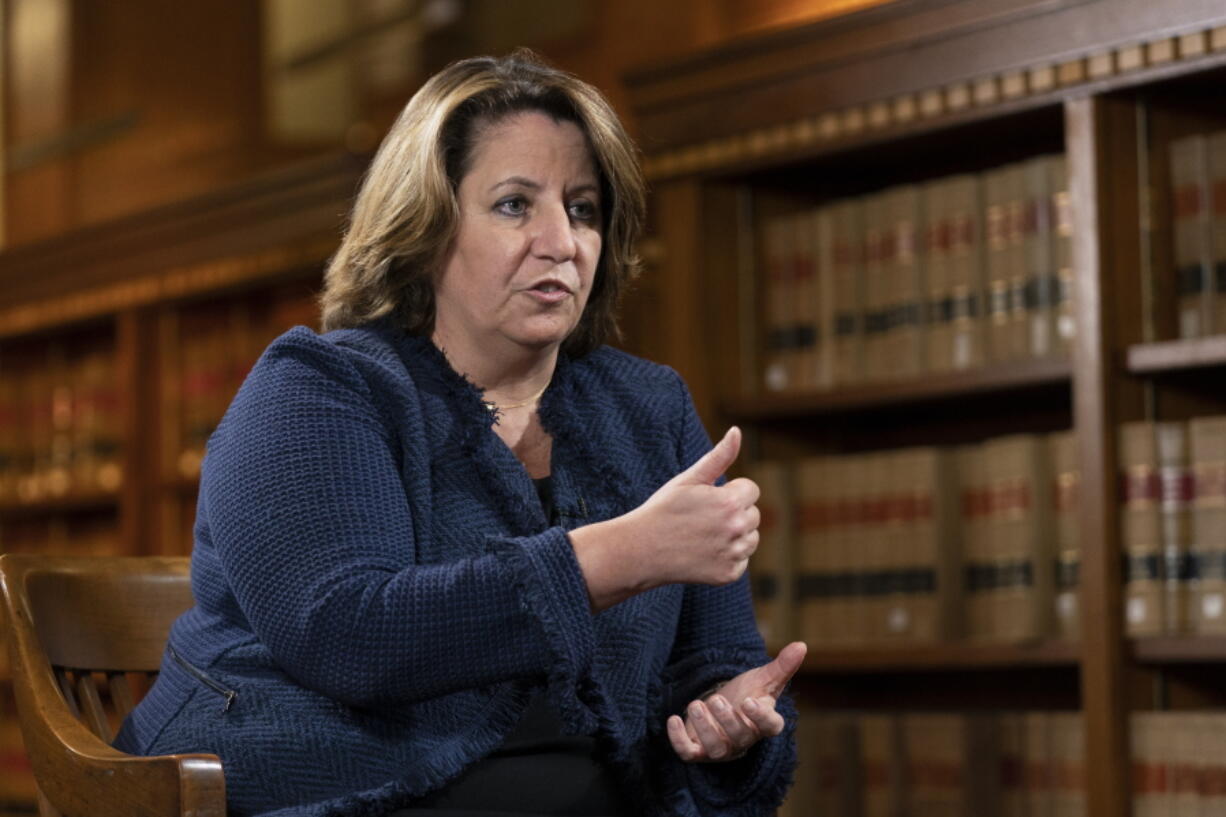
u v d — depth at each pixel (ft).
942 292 39.24
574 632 17.78
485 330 20.81
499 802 19.42
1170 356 34.04
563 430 21.36
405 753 18.90
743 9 46.68
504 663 17.99
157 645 23.31
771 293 42.91
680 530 17.95
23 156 71.82
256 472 19.02
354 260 21.31
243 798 18.85
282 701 19.10
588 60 51.42
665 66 42.55
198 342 57.57
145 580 23.41
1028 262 37.63
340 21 58.34
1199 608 34.09
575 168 21.06
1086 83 35.12
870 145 39.52
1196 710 35.78
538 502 20.52
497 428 21.26
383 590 18.10
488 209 20.67
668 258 43.04
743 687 20.49
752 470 42.27
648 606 20.89
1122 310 35.12
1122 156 35.47
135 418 58.03
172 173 64.39
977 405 41.93
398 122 21.40
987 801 37.99
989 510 37.83
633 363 23.15
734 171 41.83
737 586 22.67
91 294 59.98
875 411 43.16
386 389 20.12
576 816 19.80
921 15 37.63
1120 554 34.73
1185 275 35.65
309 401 19.51
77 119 69.21
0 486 64.69
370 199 21.26
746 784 20.86
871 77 38.73
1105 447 34.58
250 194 53.21
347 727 18.86
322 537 18.60
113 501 59.93
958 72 37.17
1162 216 35.81
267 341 55.16
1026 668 40.83
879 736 39.96
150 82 65.72
